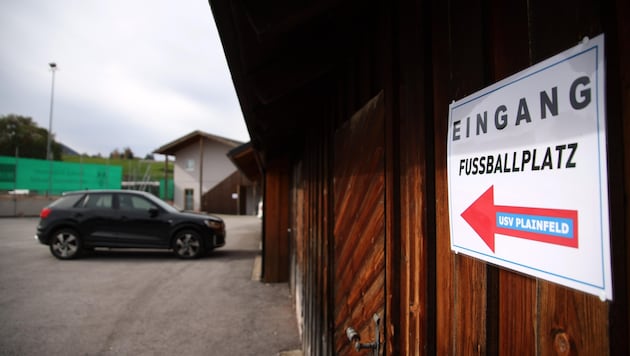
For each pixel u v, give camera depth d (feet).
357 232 5.76
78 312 15.90
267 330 14.33
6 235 40.04
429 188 3.41
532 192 2.06
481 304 2.60
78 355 11.84
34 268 24.50
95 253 30.66
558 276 1.88
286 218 22.67
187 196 89.15
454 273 3.00
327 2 3.54
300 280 14.51
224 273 23.93
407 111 3.90
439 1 3.30
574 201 1.80
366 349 5.23
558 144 1.90
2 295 18.29
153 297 18.34
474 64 2.71
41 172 65.46
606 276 1.63
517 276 2.25
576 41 1.82
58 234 27.45
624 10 1.62
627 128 1.60
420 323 3.56
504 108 2.33
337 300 7.15
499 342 2.42
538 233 2.02
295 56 5.61
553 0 1.98
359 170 5.67
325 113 8.91
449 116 3.03
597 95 1.68
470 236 2.69
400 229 4.12
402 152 4.05
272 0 3.42
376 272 4.83
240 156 25.27
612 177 1.63
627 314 1.57
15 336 13.24
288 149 19.33
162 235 28.30
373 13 5.17
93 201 28.07
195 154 89.71
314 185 10.66
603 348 1.66
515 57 2.28
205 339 13.37
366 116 5.32
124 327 14.33
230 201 85.76
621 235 1.60
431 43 3.43
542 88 2.02
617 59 1.65
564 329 1.89
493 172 2.42
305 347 11.85
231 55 4.66
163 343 12.94
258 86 5.98
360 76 5.89
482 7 2.63
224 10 3.59
